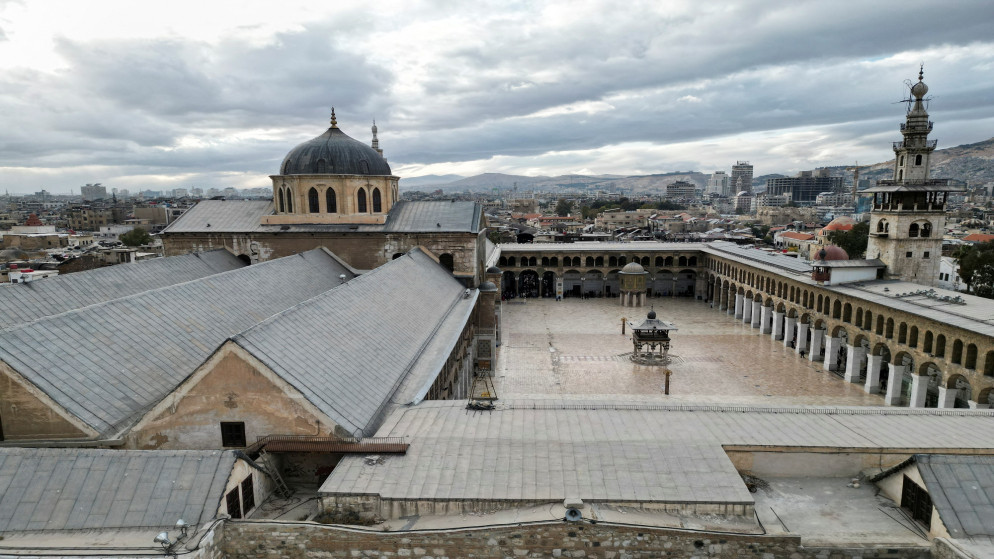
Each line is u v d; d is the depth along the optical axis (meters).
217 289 44.53
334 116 75.38
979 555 20.78
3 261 117.06
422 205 76.19
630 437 27.92
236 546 22.30
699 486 24.27
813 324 71.81
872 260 70.44
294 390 27.19
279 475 27.47
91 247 136.75
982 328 45.88
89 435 26.95
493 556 22.14
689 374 67.25
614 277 123.94
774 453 27.44
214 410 27.67
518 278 122.19
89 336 31.83
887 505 25.66
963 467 24.14
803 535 23.23
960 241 143.62
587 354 76.06
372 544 22.09
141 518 21.67
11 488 22.47
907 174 68.25
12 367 26.62
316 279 58.56
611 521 22.22
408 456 26.33
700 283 116.94
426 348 42.81
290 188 71.44
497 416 30.70
